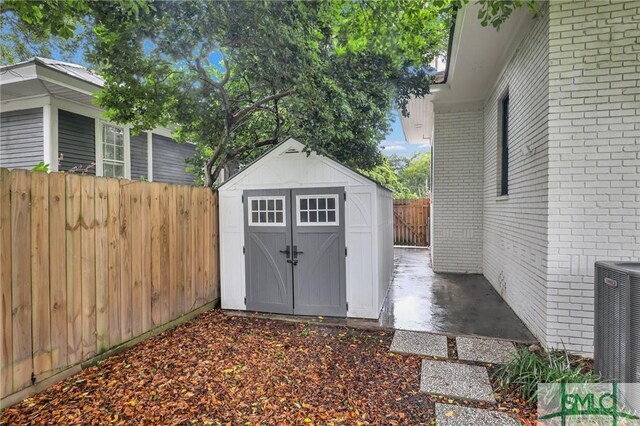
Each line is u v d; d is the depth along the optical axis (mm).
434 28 5152
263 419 2451
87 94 6961
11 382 2639
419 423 2406
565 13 3443
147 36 4328
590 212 3451
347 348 3730
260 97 6508
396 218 13250
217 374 3117
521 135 4531
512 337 3979
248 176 5137
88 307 3291
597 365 2814
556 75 3490
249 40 4301
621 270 2480
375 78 5469
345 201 4715
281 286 5004
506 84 5348
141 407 2605
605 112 3387
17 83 6328
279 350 3672
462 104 7625
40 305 2857
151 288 4090
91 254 3334
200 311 4980
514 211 4922
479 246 7660
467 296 5836
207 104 6418
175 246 4504
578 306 3498
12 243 2656
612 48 3348
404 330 4246
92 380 3025
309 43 4242
